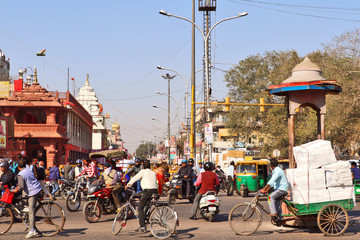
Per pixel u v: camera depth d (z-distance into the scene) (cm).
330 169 1112
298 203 1095
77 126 6844
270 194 1116
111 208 1437
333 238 1034
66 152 5809
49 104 5378
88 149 8319
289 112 1305
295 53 5275
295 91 1293
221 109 8356
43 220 1089
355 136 3759
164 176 2178
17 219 1352
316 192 1101
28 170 1077
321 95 1291
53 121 5422
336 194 1108
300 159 1124
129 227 1243
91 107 10725
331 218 1087
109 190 1429
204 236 1078
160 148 14300
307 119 4678
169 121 6109
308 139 4800
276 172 1105
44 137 5262
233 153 4456
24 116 5759
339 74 3809
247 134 5862
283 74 5044
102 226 1295
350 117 3856
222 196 2558
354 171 2014
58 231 1098
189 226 1273
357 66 3769
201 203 1385
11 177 1265
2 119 4072
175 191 1975
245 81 5841
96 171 1933
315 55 5022
